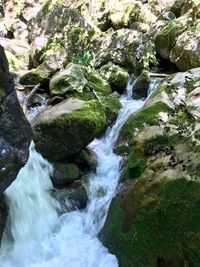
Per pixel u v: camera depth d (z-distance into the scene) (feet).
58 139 11.64
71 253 9.87
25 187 10.71
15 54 21.89
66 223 10.86
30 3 29.91
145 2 26.81
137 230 8.98
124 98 15.74
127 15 23.98
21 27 28.09
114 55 18.16
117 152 12.28
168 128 10.82
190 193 8.44
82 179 11.80
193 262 7.98
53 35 21.67
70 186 11.61
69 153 11.86
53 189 11.46
